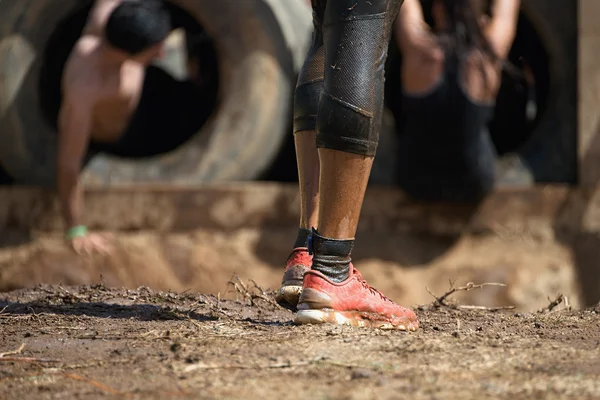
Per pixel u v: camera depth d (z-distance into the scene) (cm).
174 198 1975
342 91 728
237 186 1984
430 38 1864
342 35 733
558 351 681
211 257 1961
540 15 2145
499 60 1880
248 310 953
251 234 1989
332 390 556
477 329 823
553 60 2155
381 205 2006
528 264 2014
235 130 2073
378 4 738
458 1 1850
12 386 591
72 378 605
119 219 1970
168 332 763
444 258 2011
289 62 2103
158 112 2272
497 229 2038
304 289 765
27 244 1966
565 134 2145
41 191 1986
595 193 2069
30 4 2050
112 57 1930
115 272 1938
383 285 1964
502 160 2130
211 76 2284
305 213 838
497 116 2300
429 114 1869
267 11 2084
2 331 801
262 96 2080
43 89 2088
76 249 1916
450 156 1892
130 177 2028
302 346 682
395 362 635
